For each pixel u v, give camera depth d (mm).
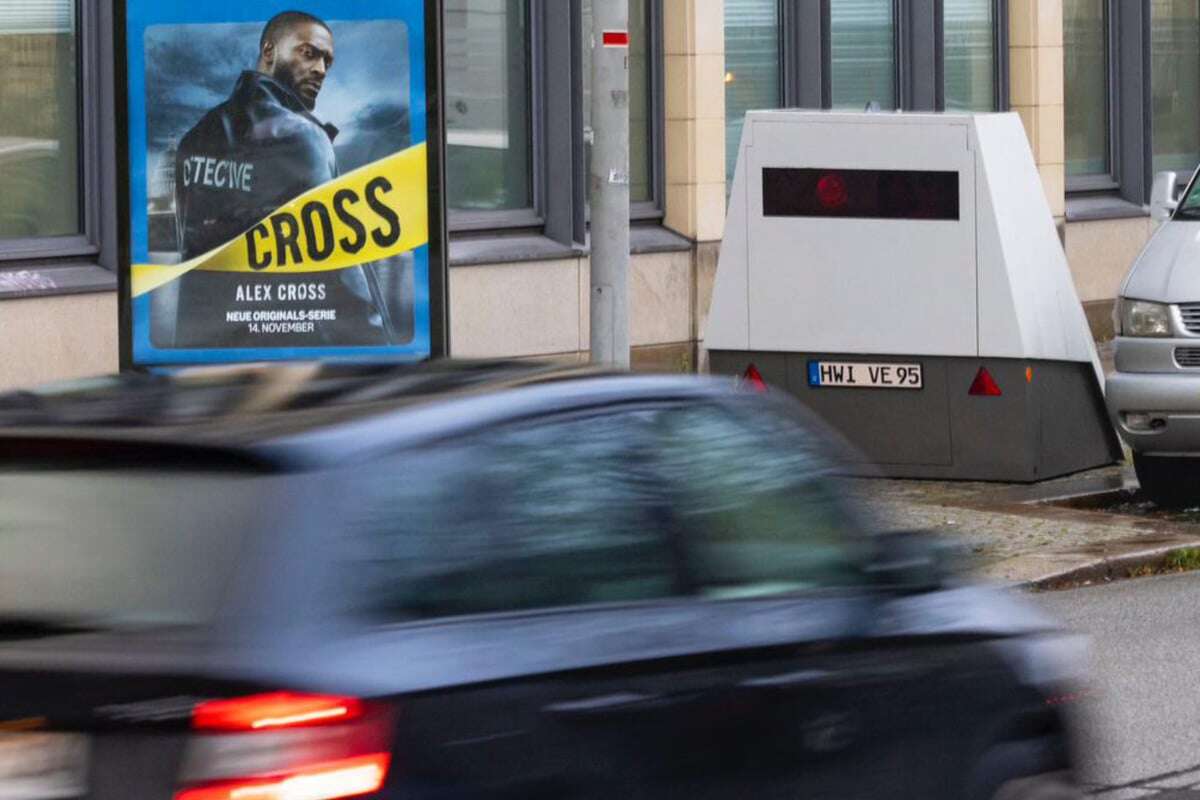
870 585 6480
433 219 14500
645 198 24172
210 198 14516
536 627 5441
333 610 5109
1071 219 28688
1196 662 12500
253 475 5309
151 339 14609
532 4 22812
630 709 5516
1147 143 30031
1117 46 29953
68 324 19078
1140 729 10883
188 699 4883
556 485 5738
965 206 17938
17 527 5477
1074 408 18656
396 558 5289
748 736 5832
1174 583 15352
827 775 6055
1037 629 6969
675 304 23938
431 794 5043
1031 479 18188
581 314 23062
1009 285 17875
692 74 23891
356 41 14383
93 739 4934
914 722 6359
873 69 26578
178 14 14398
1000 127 18062
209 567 5160
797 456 6535
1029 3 28031
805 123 18312
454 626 5289
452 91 22344
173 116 14477
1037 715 6828
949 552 6758
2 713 5039
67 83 19438
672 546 5938
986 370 18047
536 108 22953
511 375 6148
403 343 14578
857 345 18312
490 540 5496
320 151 14438
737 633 5902
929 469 18406
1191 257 17875
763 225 18531
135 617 5145
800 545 6348
